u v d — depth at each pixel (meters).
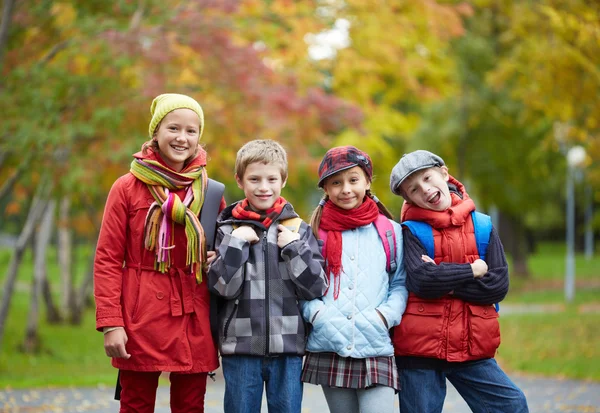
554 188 31.03
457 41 21.88
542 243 69.50
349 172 4.57
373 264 4.56
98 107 10.16
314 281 4.33
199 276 4.34
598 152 13.52
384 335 4.44
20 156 10.65
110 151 10.10
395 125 18.09
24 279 35.47
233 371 4.34
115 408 8.16
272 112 11.29
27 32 11.12
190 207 4.40
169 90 10.42
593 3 10.72
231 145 11.39
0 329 12.54
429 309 4.52
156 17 10.70
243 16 12.45
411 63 17.19
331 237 4.59
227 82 10.93
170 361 4.29
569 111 12.71
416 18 15.91
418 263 4.47
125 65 10.02
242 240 4.30
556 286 29.42
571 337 14.41
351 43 15.72
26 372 13.12
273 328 4.32
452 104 22.91
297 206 23.08
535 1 12.17
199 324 4.38
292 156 12.04
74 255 27.33
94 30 10.23
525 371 10.97
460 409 7.96
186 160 4.58
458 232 4.61
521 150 25.48
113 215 4.40
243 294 4.36
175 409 4.48
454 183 4.91
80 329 20.75
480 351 4.51
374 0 14.80
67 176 10.07
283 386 4.36
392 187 4.72
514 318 18.06
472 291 4.48
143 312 4.31
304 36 13.80
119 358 4.33
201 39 10.63
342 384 4.41
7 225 47.75
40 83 10.07
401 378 4.60
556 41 11.49
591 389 9.22
